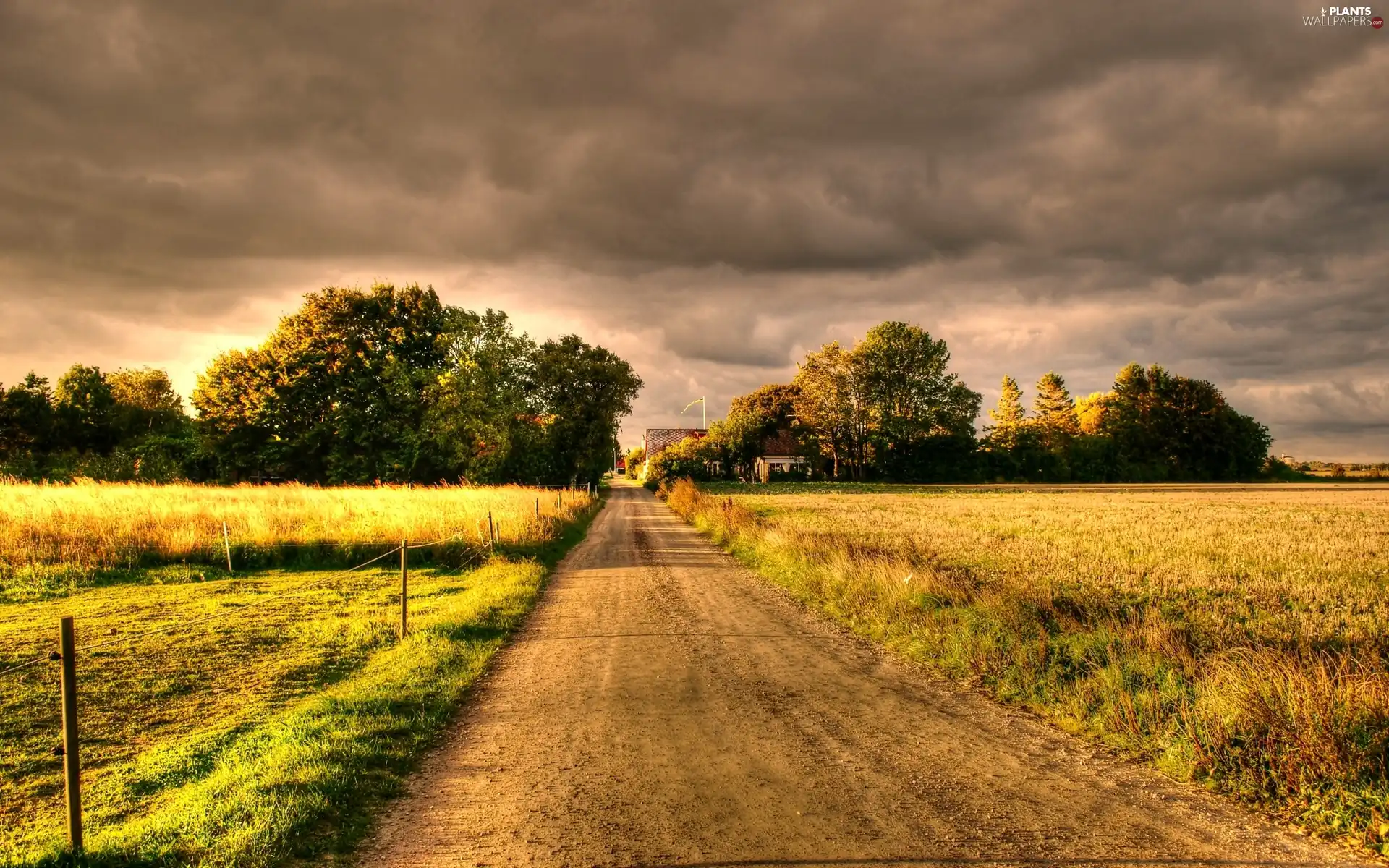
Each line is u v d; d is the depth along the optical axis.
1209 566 15.25
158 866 4.11
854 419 79.06
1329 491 60.25
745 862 4.14
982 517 30.22
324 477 51.84
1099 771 5.56
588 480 65.50
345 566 17.73
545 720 6.77
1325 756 5.03
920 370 78.38
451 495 28.88
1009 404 113.62
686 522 32.03
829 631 10.62
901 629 10.12
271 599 13.44
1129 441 88.12
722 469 84.56
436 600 13.44
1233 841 4.43
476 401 50.88
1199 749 5.53
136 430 69.56
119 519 18.00
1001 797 5.08
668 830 4.55
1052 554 17.31
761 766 5.64
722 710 7.05
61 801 5.18
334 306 52.28
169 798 5.19
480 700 7.41
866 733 6.41
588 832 4.54
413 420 52.19
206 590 14.45
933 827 4.60
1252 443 90.00
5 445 58.47
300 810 4.71
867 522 27.70
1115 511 34.09
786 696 7.50
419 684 7.79
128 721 6.90
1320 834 4.52
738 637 10.24
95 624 11.15
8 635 10.38
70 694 4.24
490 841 4.44
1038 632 8.87
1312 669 6.05
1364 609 11.02
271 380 50.84
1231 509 36.28
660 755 5.88
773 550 17.94
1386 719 5.23
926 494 54.22
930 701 7.34
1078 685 7.15
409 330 54.94
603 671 8.50
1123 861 4.18
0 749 6.18
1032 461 83.06
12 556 15.86
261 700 7.51
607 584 15.02
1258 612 10.76
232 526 18.75
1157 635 7.90
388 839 4.47
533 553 19.00
